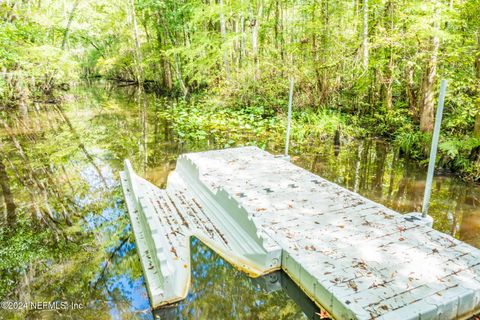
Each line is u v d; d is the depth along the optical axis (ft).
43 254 14.98
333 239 12.76
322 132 34.58
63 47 65.98
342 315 9.54
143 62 76.74
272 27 53.01
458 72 27.12
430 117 27.14
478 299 9.95
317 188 17.52
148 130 39.42
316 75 40.73
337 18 38.55
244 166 20.85
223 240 14.53
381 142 32.68
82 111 52.85
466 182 22.56
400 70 32.83
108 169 26.25
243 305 11.50
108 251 14.92
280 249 12.24
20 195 21.72
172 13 61.72
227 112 45.14
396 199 20.07
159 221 15.85
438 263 11.19
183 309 11.27
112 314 11.14
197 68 55.67
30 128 40.96
